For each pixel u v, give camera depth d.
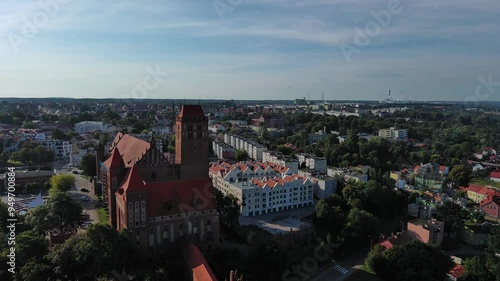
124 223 120.75
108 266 106.06
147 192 122.00
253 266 133.00
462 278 132.62
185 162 156.25
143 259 121.12
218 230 134.12
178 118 156.50
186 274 118.94
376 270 144.25
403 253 139.25
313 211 196.62
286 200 199.88
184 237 128.38
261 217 186.50
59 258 103.31
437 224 175.25
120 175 141.75
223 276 123.44
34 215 136.75
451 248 175.00
